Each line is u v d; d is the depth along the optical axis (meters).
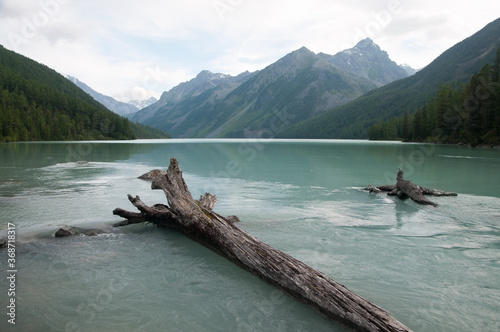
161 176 8.08
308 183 15.79
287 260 4.96
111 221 8.59
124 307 4.32
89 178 17.00
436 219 8.95
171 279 5.20
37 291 4.72
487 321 4.00
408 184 11.68
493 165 25.70
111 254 6.29
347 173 20.12
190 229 6.89
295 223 8.50
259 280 5.22
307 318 4.17
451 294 4.66
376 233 7.62
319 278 4.50
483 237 7.30
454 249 6.52
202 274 5.40
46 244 6.78
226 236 5.94
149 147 59.78
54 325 3.87
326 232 7.70
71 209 9.95
